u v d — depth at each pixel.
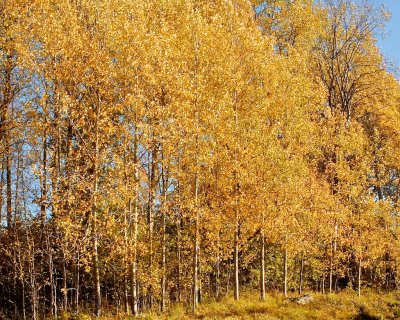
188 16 17.84
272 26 28.95
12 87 17.59
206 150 16.69
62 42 16.02
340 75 30.70
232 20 20.08
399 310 19.88
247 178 18.02
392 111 29.81
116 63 16.03
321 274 26.89
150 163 17.33
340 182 23.95
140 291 20.00
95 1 16.67
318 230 23.09
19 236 19.28
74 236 16.88
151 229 17.17
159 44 16.22
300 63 22.69
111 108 15.35
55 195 15.12
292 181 19.23
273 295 21.88
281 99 19.95
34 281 18.66
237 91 18.77
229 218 18.70
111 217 15.06
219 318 16.20
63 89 16.03
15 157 18.56
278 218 18.80
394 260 27.47
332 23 31.03
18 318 18.69
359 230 24.31
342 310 19.34
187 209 17.88
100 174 15.73
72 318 16.41
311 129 21.55
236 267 18.75
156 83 16.25
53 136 17.30
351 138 24.14
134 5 16.61
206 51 17.77
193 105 16.78
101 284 21.89
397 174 32.41
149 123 16.39
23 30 16.58
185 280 20.92
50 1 17.00
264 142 18.52
